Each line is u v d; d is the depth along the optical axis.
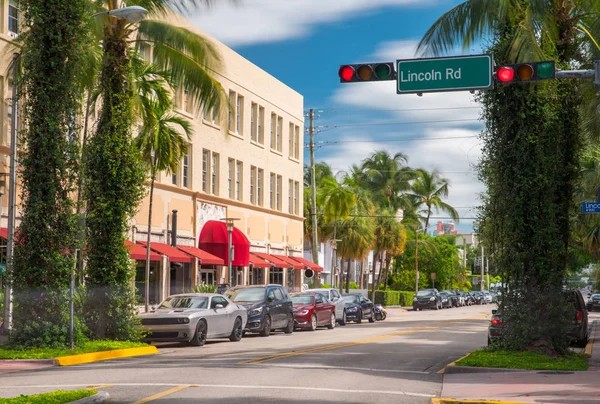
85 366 17.11
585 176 32.25
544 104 18.25
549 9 19.47
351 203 61.03
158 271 40.47
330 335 29.64
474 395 12.75
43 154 19.17
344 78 15.22
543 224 18.30
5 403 10.36
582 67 21.58
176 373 15.33
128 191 21.98
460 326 37.19
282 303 30.38
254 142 50.69
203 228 43.94
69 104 19.47
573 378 14.84
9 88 29.08
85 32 19.61
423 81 14.93
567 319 18.31
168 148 31.98
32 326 19.03
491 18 19.09
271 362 17.78
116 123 21.88
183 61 22.58
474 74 14.80
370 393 12.84
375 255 73.31
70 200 19.41
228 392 12.53
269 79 53.38
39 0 19.16
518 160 18.28
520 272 18.30
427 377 15.50
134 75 29.59
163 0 22.92
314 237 54.03
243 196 49.06
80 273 21.53
